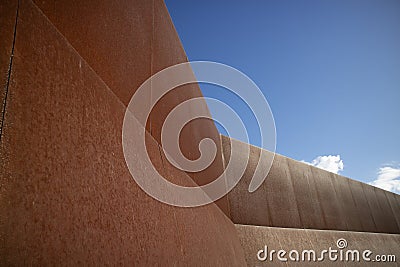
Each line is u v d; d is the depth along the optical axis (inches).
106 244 52.7
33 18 47.6
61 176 45.8
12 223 34.7
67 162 48.3
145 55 109.8
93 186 54.4
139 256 63.4
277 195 363.3
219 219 202.1
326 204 418.6
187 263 94.3
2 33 39.9
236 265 187.5
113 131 70.6
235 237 245.4
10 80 39.5
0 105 37.0
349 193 477.7
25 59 43.4
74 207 46.9
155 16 131.7
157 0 138.7
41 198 40.3
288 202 368.5
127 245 60.1
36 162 41.1
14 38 42.0
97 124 62.9
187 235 107.2
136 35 102.1
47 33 50.7
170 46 155.2
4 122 37.1
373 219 482.9
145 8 117.8
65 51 55.6
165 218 89.7
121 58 85.7
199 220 136.5
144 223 72.6
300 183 406.0
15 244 34.4
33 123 42.4
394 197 572.4
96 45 70.6
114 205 60.4
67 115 51.7
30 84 43.5
